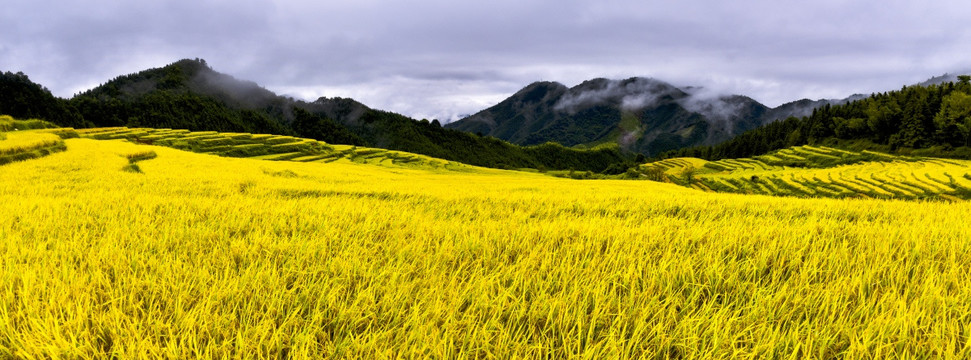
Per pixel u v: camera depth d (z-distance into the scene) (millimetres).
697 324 2291
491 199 8453
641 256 3432
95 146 41625
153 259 3350
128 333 2230
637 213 6441
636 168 151000
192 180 14234
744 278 3184
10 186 10992
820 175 91250
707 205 7305
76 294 2637
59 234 4266
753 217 5719
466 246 3896
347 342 2223
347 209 5969
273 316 2525
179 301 2514
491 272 3158
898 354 2156
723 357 2115
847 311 2531
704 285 2820
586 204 7453
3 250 3709
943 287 2768
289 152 133250
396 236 4285
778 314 2508
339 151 144750
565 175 135500
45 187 10844
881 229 4566
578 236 4363
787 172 107188
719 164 149625
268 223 4895
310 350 2219
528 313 2539
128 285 2838
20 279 2898
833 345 2248
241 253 3658
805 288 2832
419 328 2295
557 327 2447
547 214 6508
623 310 2512
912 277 3012
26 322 2326
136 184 12391
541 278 3109
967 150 104312
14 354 2113
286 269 3178
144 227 4660
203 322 2354
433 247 3992
